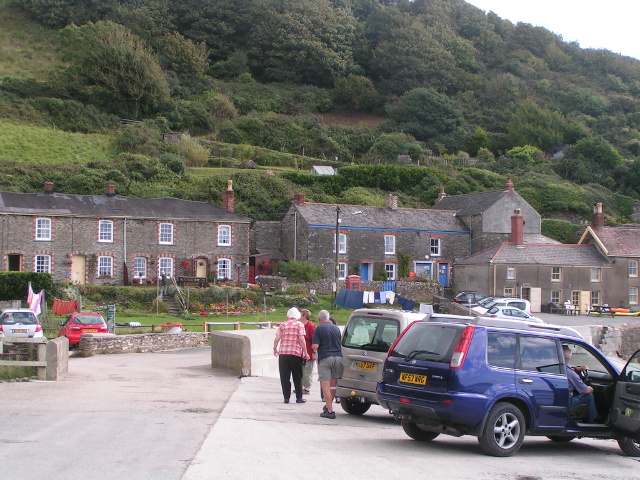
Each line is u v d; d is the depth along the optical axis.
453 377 9.66
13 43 107.69
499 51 129.62
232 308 40.94
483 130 101.75
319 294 47.47
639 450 11.30
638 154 95.25
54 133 75.12
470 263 51.25
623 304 52.06
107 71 86.62
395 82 109.81
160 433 9.87
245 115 95.12
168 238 47.34
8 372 15.88
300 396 14.67
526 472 8.80
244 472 7.77
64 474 7.35
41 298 34.81
